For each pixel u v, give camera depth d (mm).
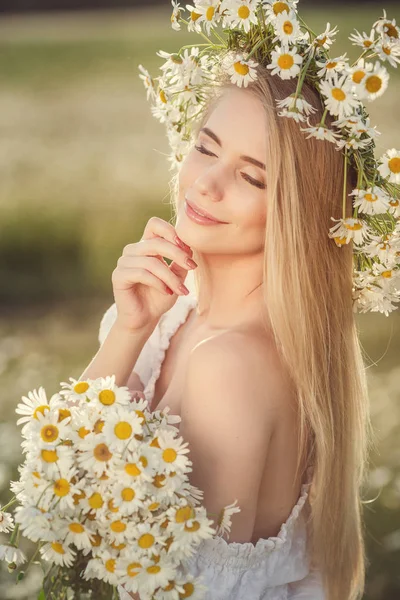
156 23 48875
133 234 11750
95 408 2023
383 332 7871
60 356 8086
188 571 2152
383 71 2090
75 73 29406
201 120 2498
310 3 52031
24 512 1953
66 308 10266
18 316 9914
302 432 2287
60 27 49250
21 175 14672
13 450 4891
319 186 2219
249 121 2191
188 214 2270
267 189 2191
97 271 11266
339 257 2312
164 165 15539
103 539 1998
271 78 2203
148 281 2404
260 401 2141
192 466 2127
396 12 46719
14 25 51375
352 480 2473
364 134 2270
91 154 16547
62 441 2008
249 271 2355
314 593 2490
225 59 2398
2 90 26203
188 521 1951
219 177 2221
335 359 2348
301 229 2201
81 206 12398
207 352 2137
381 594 3930
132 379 2768
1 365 7195
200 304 2578
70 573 2141
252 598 2262
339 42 20969
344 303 2354
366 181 2262
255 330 2291
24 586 3434
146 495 1981
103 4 59125
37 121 20828
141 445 1956
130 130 19266
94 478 1979
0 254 11273
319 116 2207
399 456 5000
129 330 2500
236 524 2160
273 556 2316
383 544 4125
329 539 2467
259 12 2305
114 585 2023
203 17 2352
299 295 2213
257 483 2148
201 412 2109
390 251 2316
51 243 11516
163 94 2512
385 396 5977
